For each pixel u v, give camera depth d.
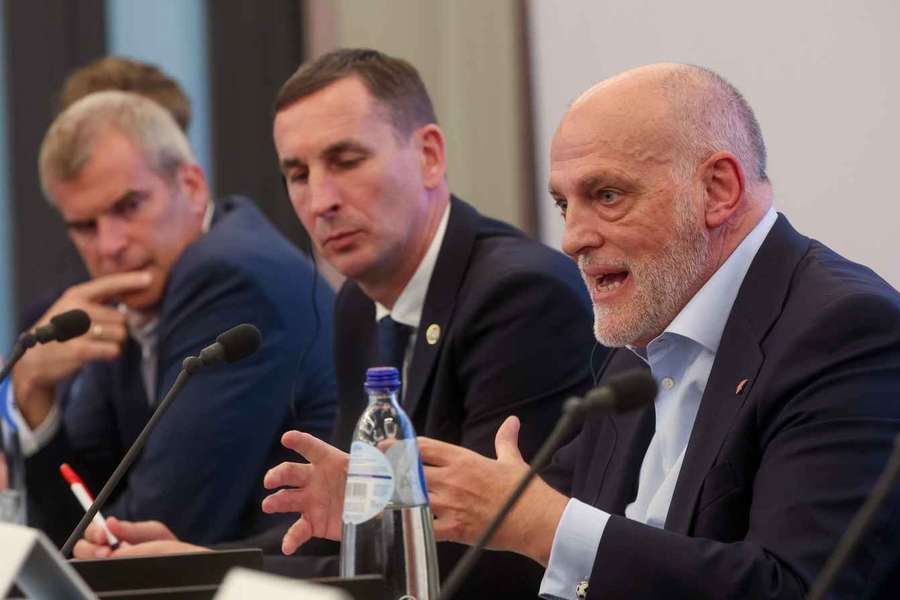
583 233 5.31
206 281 8.40
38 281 12.24
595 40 10.27
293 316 8.48
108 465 9.14
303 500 5.13
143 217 8.77
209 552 4.22
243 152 12.19
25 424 8.90
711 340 5.30
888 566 4.61
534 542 4.88
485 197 10.84
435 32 11.06
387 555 4.68
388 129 7.07
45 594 3.35
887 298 4.94
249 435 8.20
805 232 9.12
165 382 8.34
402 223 7.07
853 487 4.63
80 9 12.43
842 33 8.97
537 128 10.69
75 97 10.23
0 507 7.30
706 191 5.29
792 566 4.56
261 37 12.18
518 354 6.65
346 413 7.52
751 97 9.35
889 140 8.79
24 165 12.32
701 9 9.60
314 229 7.15
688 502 5.04
